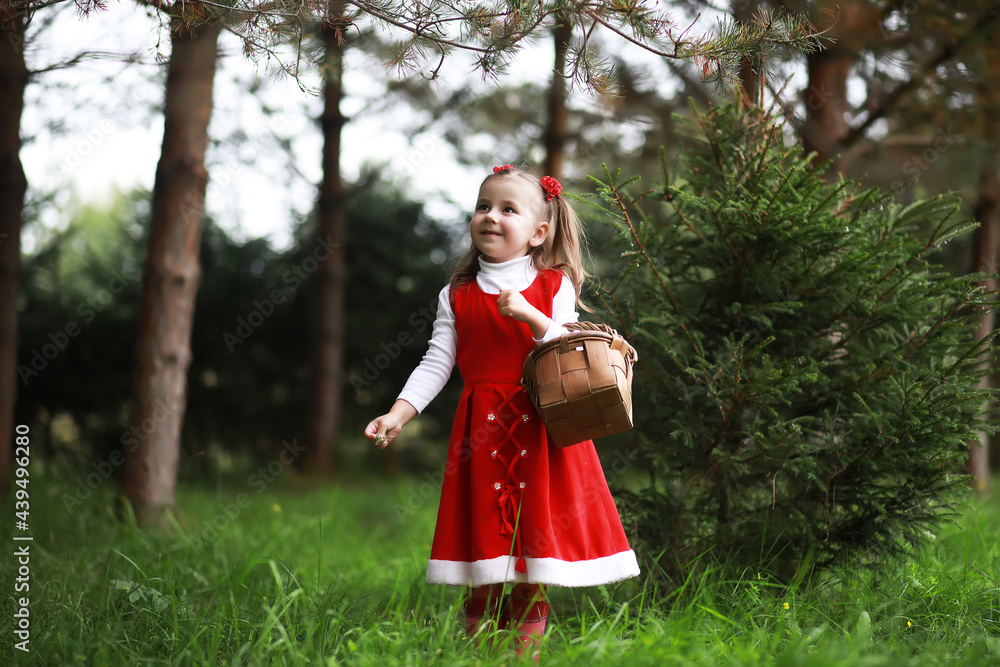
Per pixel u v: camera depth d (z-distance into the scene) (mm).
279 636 2225
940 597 2498
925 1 4340
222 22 2473
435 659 1964
